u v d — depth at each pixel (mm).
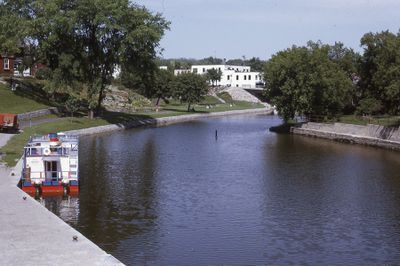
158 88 134375
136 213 31734
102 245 25906
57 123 72750
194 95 129625
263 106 170125
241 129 90750
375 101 88688
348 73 96750
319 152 61031
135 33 77000
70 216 30625
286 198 36781
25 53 93500
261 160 53844
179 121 108000
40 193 34656
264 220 31062
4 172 35656
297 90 84062
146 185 39812
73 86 82125
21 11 86812
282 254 25438
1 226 22359
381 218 31906
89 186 38750
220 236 27859
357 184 41875
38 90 92750
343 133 75875
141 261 23953
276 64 86312
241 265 23906
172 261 24094
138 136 74062
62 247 19734
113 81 135500
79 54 79375
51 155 35562
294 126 87438
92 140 67125
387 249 26391
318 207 34438
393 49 81250
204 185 40500
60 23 75062
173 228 28984
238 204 34812
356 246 26781
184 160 52625
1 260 18344
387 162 53500
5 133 57375
